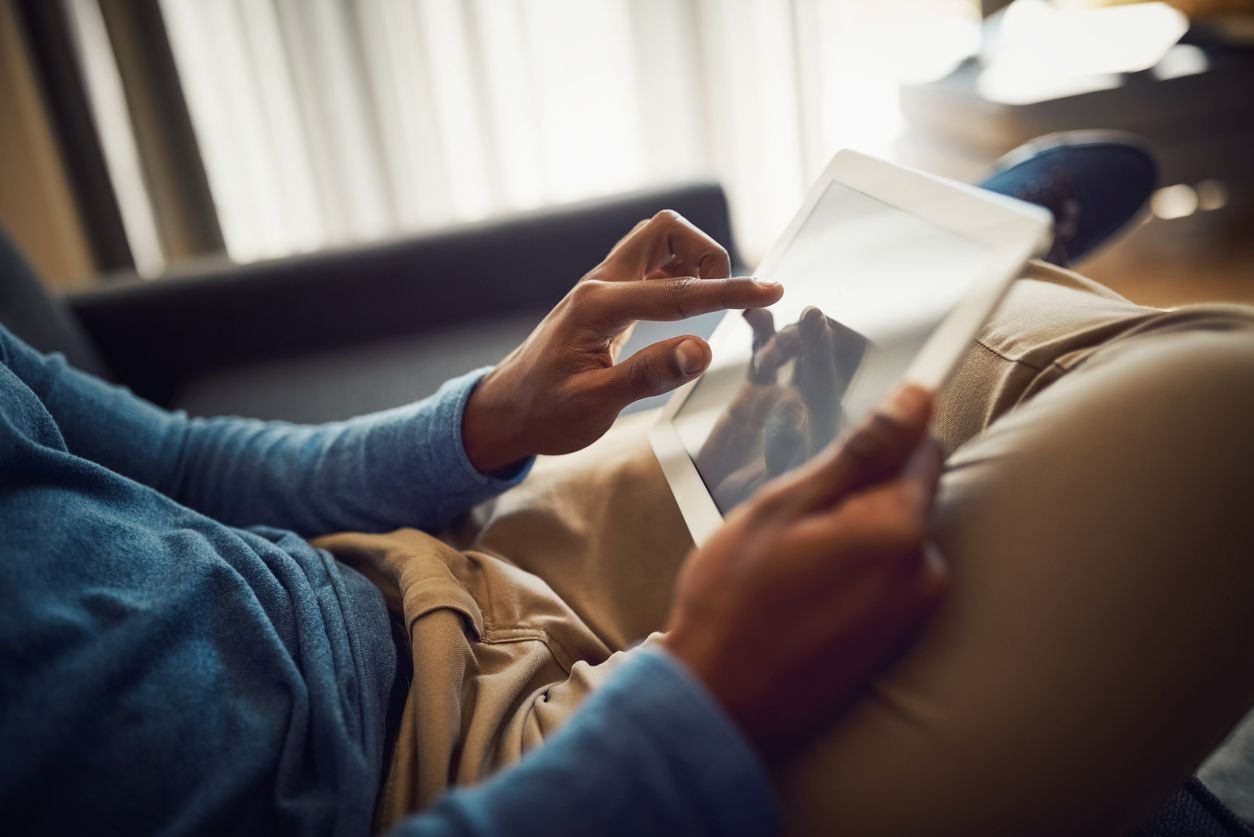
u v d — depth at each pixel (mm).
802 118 2314
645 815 318
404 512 635
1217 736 361
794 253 571
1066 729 340
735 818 323
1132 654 341
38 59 2074
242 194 2293
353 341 1393
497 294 1393
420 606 509
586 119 2357
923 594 344
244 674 451
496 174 2367
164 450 667
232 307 1354
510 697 488
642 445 674
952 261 418
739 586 338
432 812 327
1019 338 479
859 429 348
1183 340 391
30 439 461
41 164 2135
